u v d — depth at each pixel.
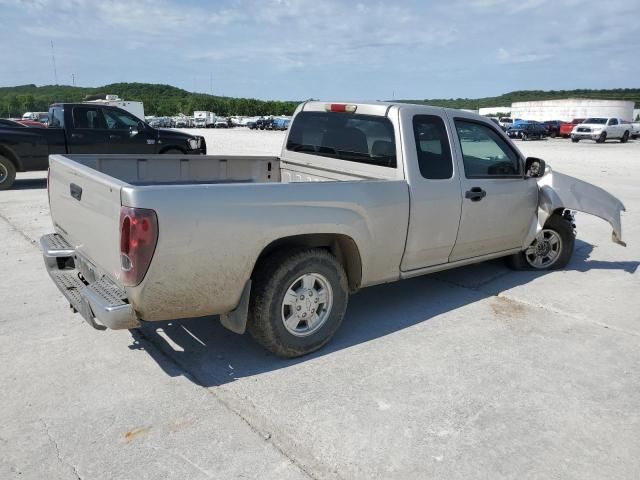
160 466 2.64
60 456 2.70
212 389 3.38
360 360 3.82
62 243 4.14
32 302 4.76
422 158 4.35
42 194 10.63
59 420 3.00
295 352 3.76
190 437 2.88
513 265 6.10
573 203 5.66
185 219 3.05
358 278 4.11
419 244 4.40
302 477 2.60
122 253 3.00
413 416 3.14
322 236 3.84
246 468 2.65
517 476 2.66
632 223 9.05
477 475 2.65
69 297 3.56
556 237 6.09
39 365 3.62
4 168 10.93
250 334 4.01
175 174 5.17
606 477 2.67
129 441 2.83
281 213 3.45
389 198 4.06
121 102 30.06
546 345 4.17
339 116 4.86
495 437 2.96
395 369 3.70
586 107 81.44
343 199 3.76
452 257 4.85
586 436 3.01
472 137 4.83
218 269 3.25
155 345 3.97
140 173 4.95
